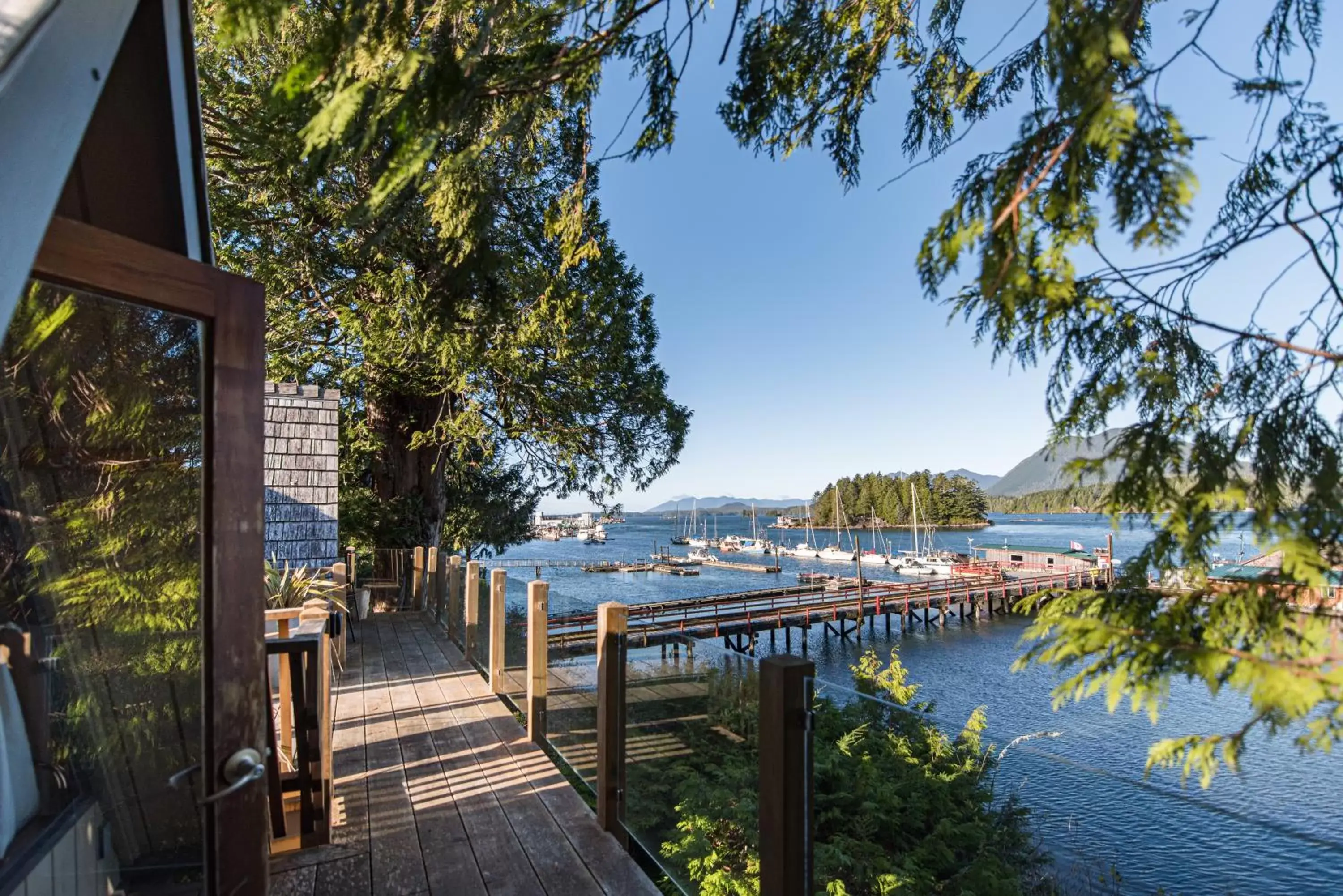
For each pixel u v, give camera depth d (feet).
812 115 5.92
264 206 26.89
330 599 15.90
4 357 4.75
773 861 5.43
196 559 5.12
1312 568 2.32
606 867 8.21
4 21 3.06
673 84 4.69
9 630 4.89
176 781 4.95
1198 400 3.10
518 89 4.10
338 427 27.07
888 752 7.88
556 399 35.47
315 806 8.75
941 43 5.82
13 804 4.62
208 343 5.03
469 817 9.51
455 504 47.39
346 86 3.59
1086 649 2.59
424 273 24.50
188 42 5.22
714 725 6.94
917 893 6.75
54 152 3.28
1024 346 3.31
